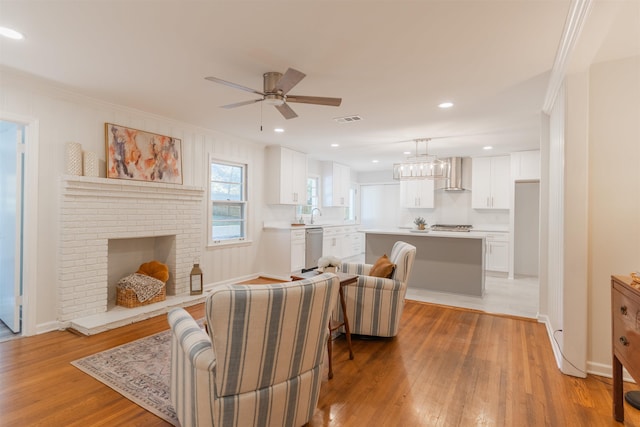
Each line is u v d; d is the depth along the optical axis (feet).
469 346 10.09
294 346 5.43
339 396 7.30
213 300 4.62
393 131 15.89
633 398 7.16
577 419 6.57
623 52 7.73
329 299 5.82
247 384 5.11
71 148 10.99
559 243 9.40
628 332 5.86
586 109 8.16
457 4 6.05
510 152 21.04
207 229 16.35
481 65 8.62
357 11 6.31
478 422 6.45
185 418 5.57
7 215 11.05
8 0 6.01
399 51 7.91
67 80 9.96
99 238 11.64
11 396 7.14
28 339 10.12
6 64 8.89
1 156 11.39
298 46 7.73
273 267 19.74
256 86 10.28
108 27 6.98
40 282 10.57
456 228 23.63
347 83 9.87
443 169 17.51
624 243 8.10
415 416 6.62
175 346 6.12
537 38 7.22
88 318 11.23
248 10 6.32
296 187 21.12
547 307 12.21
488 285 18.81
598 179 8.27
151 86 10.42
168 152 14.23
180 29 7.05
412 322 12.28
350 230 27.22
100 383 7.70
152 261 14.10
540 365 8.86
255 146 19.24
